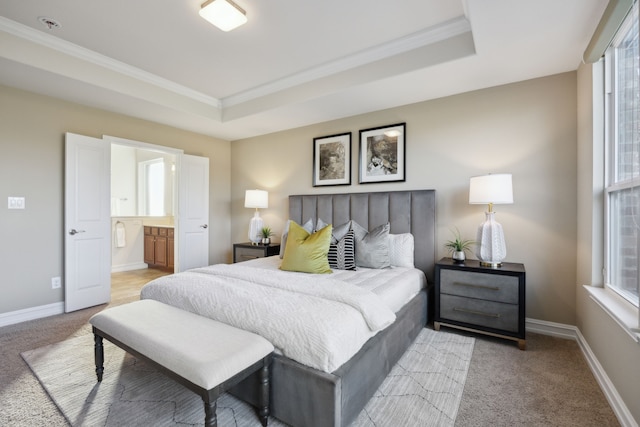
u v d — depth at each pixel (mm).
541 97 2629
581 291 2330
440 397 1708
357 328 1578
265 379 1455
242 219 4918
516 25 1899
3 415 1546
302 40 2531
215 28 2357
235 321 1658
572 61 2361
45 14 2184
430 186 3160
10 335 2566
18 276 2904
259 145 4668
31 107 2963
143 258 5750
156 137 4008
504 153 2785
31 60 2404
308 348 1420
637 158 1626
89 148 3305
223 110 3936
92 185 3334
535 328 2650
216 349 1366
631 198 1694
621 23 1704
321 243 2719
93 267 3352
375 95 3037
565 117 2533
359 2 2064
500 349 2309
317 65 2973
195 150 4535
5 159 2824
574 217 2492
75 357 2172
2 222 2814
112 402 1654
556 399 1697
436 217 3121
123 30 2383
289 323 1522
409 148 3283
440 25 2340
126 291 4023
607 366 1742
